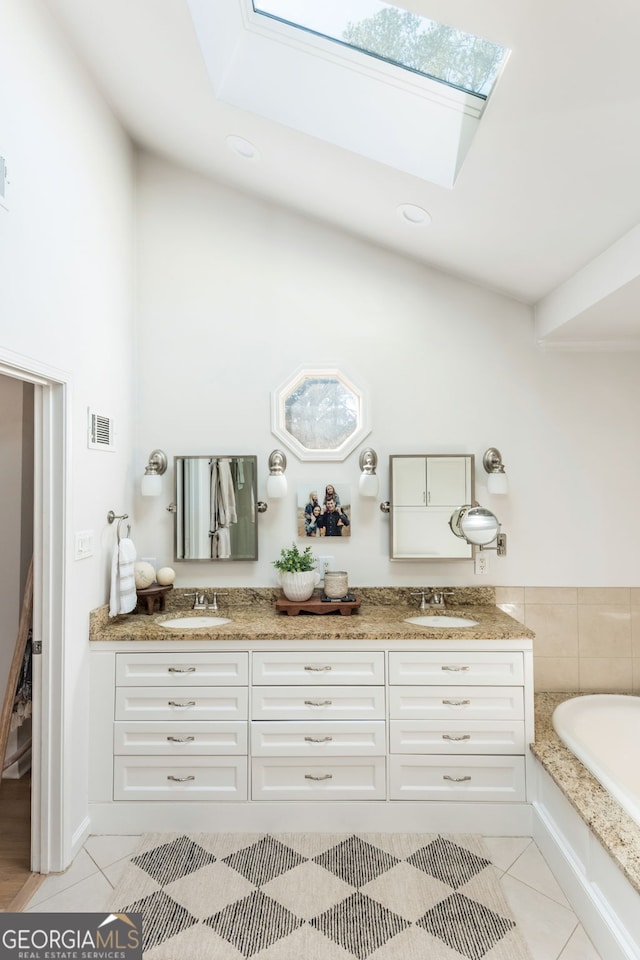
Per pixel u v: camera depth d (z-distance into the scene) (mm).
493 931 1742
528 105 1621
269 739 2305
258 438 2920
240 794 2297
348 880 1973
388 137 2125
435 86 1958
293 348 2926
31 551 2715
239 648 2322
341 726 2303
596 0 1259
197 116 2387
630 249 2018
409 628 2371
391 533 2852
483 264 2674
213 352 2930
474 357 2914
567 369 2906
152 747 2305
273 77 2158
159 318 2932
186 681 2318
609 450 2895
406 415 2910
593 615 2877
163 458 2869
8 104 1689
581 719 2463
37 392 2082
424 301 2922
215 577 2908
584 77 1478
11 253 1698
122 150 2730
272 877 1989
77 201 2193
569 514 2893
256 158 2539
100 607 2412
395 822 2281
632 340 2826
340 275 2932
